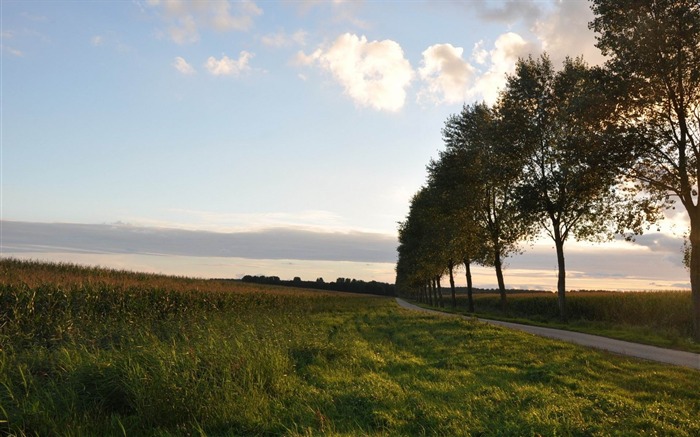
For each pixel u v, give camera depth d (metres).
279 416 8.34
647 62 23.50
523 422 7.88
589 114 25.72
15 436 6.50
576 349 16.48
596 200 33.28
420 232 71.94
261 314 26.48
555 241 34.72
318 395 9.70
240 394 8.88
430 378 12.04
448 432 7.67
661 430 7.84
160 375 8.45
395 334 22.33
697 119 24.55
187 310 24.56
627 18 24.05
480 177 42.00
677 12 22.73
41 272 24.36
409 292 138.62
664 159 25.52
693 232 24.44
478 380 11.53
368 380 11.16
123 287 22.75
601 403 9.26
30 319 15.95
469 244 45.47
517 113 36.16
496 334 20.38
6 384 8.12
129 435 7.31
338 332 22.00
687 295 38.94
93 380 8.55
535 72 36.47
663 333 24.36
